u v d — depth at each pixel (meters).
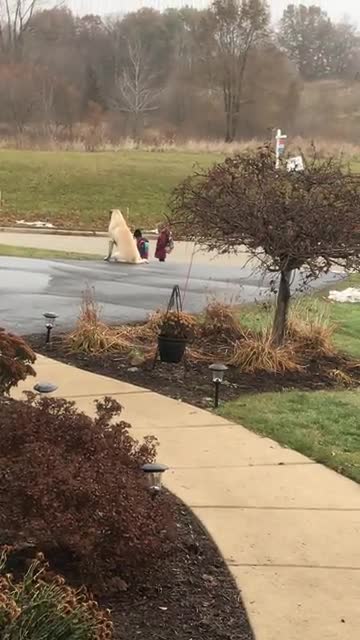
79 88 60.91
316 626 3.64
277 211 8.52
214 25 60.66
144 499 4.00
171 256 22.67
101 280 15.60
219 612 3.68
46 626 2.66
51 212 35.53
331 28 73.25
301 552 4.38
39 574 2.89
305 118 55.59
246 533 4.58
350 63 71.94
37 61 63.25
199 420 6.79
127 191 38.44
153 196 38.22
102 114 58.47
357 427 6.80
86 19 68.12
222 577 4.03
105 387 7.67
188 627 3.53
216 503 4.99
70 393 7.40
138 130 55.59
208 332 9.70
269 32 63.19
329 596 3.92
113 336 9.29
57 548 3.86
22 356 5.72
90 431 4.45
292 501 5.09
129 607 3.64
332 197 8.65
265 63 58.53
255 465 5.73
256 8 60.38
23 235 27.88
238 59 58.12
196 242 9.39
